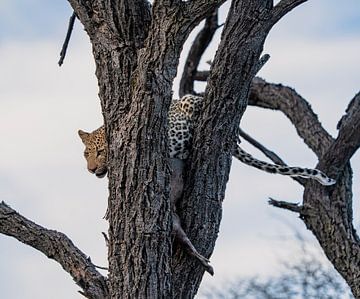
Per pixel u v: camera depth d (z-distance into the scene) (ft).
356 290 56.03
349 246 56.85
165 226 38.68
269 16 39.86
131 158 38.11
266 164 45.06
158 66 37.37
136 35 39.22
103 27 39.42
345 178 58.54
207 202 41.04
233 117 40.81
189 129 41.98
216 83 40.52
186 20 37.06
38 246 42.34
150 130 37.81
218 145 40.88
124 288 38.73
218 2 36.96
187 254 40.73
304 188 59.16
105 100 39.09
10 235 42.52
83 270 41.29
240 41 39.99
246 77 40.40
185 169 41.37
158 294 38.73
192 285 41.06
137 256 38.47
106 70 39.11
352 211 58.44
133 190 38.27
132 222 38.42
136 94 37.81
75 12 40.27
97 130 45.70
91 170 45.44
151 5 40.73
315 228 58.34
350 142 57.16
